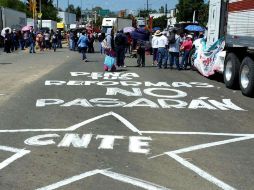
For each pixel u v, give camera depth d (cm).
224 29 1116
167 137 557
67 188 380
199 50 1292
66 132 574
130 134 568
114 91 935
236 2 966
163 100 838
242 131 604
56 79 1134
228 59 1023
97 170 427
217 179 407
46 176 409
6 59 1902
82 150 493
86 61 1775
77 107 750
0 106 746
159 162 454
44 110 718
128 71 1366
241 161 465
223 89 1014
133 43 2064
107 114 695
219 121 664
